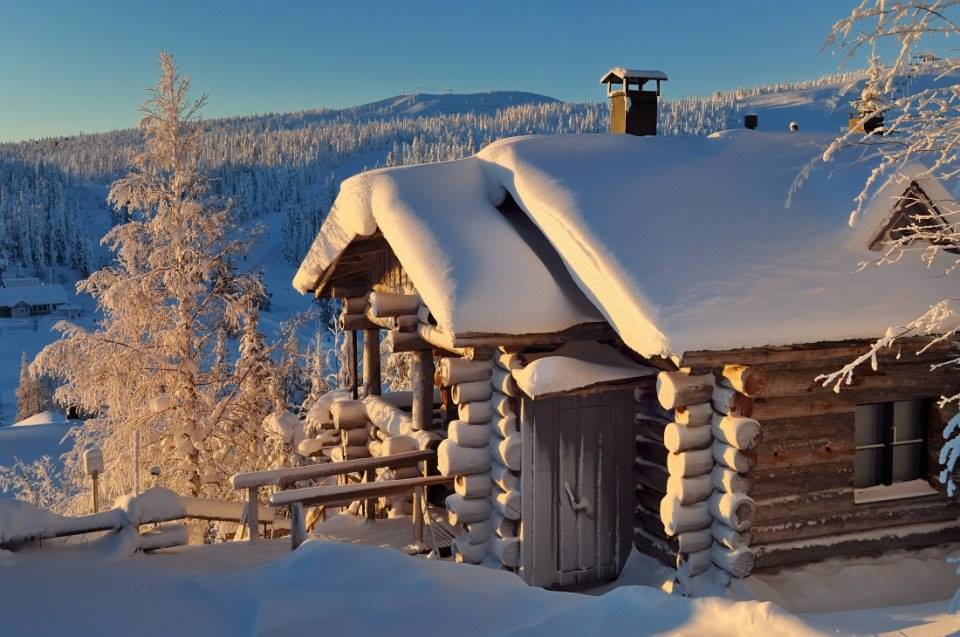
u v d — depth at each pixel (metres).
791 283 7.50
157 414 16.61
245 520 9.45
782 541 7.48
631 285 7.25
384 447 10.38
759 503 7.36
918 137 5.48
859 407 8.02
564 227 8.22
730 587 7.19
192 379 16.86
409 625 5.30
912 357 7.73
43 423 40.59
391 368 24.64
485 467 8.64
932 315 5.63
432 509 10.70
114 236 16.75
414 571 6.09
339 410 12.52
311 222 170.62
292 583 6.07
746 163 9.80
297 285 12.43
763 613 4.72
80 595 6.05
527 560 8.25
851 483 7.66
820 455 7.53
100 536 7.77
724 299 7.12
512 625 5.31
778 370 7.29
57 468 32.69
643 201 8.60
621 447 8.58
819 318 7.08
